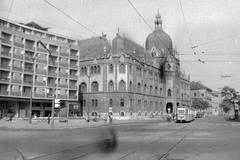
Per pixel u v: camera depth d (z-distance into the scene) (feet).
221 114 625.82
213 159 40.24
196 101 448.65
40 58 228.02
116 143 60.44
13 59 207.62
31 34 235.61
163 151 48.08
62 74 244.22
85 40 317.42
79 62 281.33
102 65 265.54
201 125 151.84
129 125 156.66
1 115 204.23
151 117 295.07
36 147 53.52
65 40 261.03
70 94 255.09
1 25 201.87
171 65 339.77
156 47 345.51
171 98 338.75
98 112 261.44
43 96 227.20
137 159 40.09
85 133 92.38
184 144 58.49
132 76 264.93
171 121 219.61
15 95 207.41
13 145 56.75
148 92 300.81
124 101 254.88
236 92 281.13
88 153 45.80
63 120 178.50
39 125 136.26
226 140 66.95
